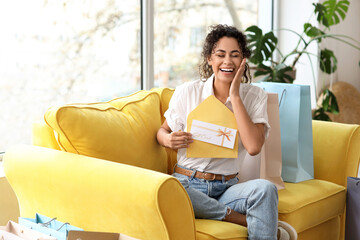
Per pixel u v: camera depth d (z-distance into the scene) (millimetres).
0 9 2684
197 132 2105
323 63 4172
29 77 2850
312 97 4621
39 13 2857
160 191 1592
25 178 2008
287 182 2531
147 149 2211
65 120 1925
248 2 4379
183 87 2227
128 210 1664
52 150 2010
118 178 1700
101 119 2053
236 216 1963
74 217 1890
